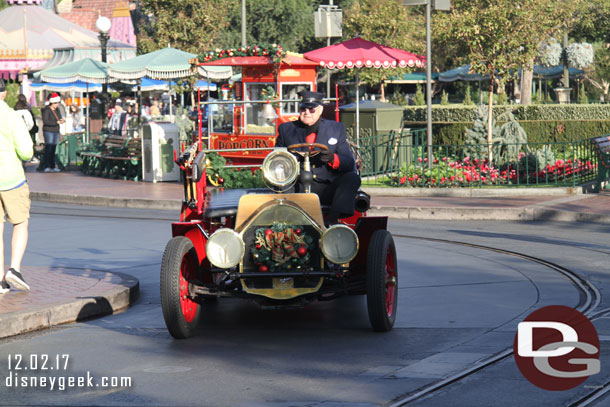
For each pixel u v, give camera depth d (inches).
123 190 902.4
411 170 897.5
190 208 346.6
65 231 650.2
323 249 317.7
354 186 343.0
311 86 903.7
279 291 324.2
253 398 249.0
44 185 974.4
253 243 326.0
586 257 504.4
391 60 948.0
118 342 327.9
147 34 2060.8
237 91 898.1
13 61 1562.5
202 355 304.2
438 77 2058.3
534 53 1002.1
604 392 246.8
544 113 1273.4
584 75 2485.2
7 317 340.8
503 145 899.4
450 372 271.9
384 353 301.3
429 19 913.5
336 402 242.7
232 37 2140.7
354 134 1019.9
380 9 1886.1
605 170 853.2
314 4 2332.7
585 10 2012.8
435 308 376.8
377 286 324.2
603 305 372.5
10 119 389.4
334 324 353.7
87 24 2581.2
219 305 400.5
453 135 1267.2
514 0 967.6
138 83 1317.7
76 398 253.4
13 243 395.9
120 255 538.9
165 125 992.9
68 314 368.5
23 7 1649.9
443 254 525.3
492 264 487.5
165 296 318.7
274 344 319.9
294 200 324.5
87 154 1098.1
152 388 262.4
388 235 337.4
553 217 691.4
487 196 824.9
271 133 846.5
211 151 379.6
